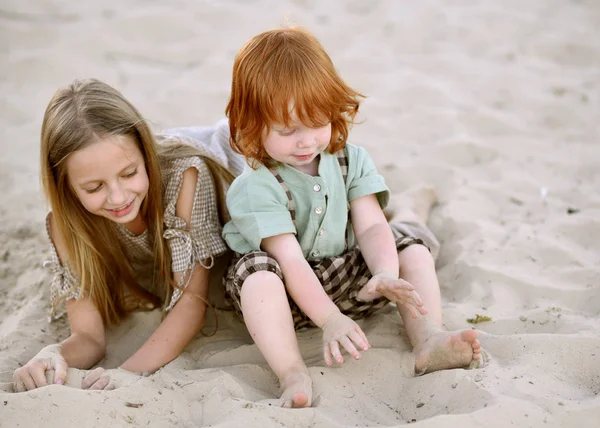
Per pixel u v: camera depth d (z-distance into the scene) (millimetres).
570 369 1884
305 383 1837
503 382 1780
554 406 1666
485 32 4641
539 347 1964
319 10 5105
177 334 2139
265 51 1917
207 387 1890
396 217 2689
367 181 2146
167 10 5020
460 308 2291
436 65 4297
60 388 1789
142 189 2066
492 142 3477
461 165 3324
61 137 1963
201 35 4777
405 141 3516
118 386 1891
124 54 4559
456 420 1622
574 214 2814
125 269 2330
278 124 1908
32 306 2422
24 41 4656
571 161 3244
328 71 1932
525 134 3533
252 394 1878
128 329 2324
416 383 1878
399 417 1781
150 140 2113
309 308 1955
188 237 2225
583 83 3998
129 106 2078
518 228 2730
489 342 2051
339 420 1738
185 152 2309
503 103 3855
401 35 4676
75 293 2230
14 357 2154
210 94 4051
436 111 3734
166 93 4055
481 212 2895
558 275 2436
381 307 2230
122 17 4914
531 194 3006
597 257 2539
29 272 2635
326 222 2086
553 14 4875
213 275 2506
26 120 3814
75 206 2154
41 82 4227
